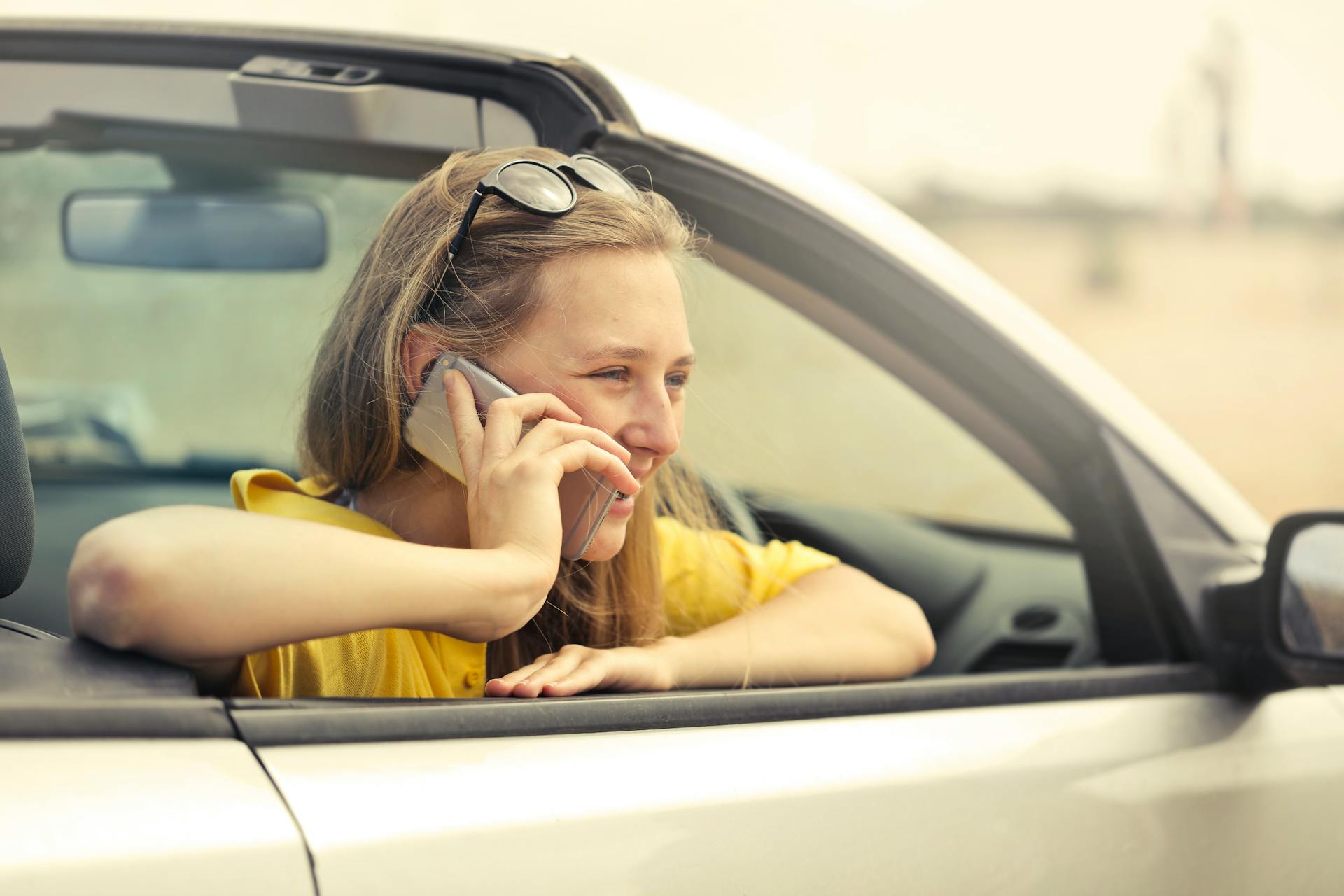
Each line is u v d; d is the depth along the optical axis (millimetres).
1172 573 1979
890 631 1953
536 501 1425
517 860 1179
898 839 1442
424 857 1131
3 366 1317
